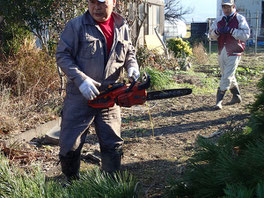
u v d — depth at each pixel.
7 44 7.27
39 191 2.16
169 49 13.51
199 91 8.40
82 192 2.11
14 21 7.32
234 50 6.38
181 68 11.89
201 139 2.50
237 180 1.94
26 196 2.14
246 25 6.27
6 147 4.23
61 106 5.97
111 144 3.06
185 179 2.38
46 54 7.15
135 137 5.07
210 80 9.80
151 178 3.59
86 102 2.96
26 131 4.86
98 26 2.90
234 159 2.30
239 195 1.60
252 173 1.94
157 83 8.30
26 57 6.66
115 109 3.11
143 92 2.80
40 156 4.20
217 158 2.27
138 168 3.88
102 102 2.92
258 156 1.92
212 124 5.57
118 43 3.00
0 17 7.61
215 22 6.58
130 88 2.81
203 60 14.36
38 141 4.83
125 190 2.11
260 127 2.44
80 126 2.99
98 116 3.05
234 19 6.31
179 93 2.78
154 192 3.24
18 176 2.56
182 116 6.22
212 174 2.19
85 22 2.88
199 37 27.11
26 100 5.84
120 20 3.05
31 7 7.29
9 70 6.47
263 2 26.78
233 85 6.77
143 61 9.85
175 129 5.41
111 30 2.99
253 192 1.83
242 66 12.75
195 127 5.46
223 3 6.28
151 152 4.40
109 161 3.07
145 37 13.81
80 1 6.88
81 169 3.92
